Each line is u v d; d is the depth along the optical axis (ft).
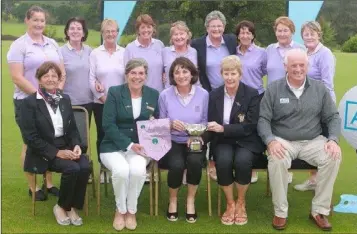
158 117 13.83
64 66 15.39
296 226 13.10
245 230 12.81
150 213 13.83
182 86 13.51
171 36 15.61
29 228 12.71
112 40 15.38
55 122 13.23
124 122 13.46
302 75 12.89
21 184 16.21
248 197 15.35
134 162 12.87
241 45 15.80
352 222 13.39
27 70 14.39
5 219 13.26
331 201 13.71
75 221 13.00
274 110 13.42
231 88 13.43
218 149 13.41
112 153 13.33
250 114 13.53
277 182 12.67
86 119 14.26
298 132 13.25
